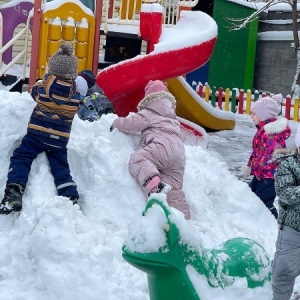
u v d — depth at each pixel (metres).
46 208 4.29
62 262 4.04
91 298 3.92
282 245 4.20
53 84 5.06
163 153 5.37
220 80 20.31
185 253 3.10
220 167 6.21
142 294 4.12
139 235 3.05
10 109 5.35
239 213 5.73
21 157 5.02
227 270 3.29
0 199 5.00
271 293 3.46
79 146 5.48
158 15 9.99
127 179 5.29
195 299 3.09
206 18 10.45
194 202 5.59
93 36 10.12
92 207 5.05
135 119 5.57
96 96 8.05
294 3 19.16
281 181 4.14
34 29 9.69
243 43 20.59
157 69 9.56
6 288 4.08
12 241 4.43
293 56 20.36
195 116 12.94
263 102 6.77
